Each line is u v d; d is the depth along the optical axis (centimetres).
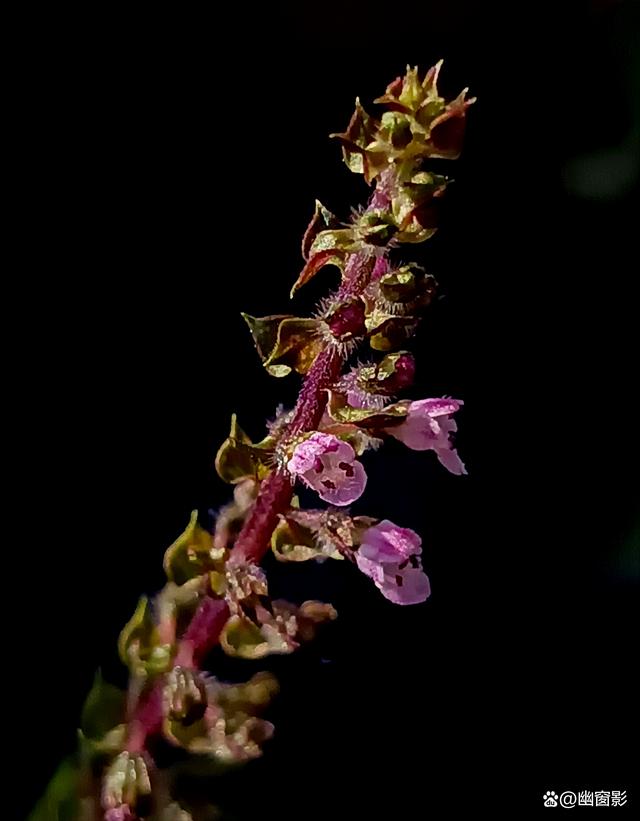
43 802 13
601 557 21
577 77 25
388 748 17
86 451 21
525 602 20
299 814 16
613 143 24
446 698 18
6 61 22
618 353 24
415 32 25
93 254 22
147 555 20
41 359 21
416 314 12
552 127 25
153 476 21
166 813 13
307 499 15
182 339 22
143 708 13
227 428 22
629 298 24
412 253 24
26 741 17
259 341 13
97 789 13
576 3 25
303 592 18
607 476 23
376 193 13
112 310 22
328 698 17
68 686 18
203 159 24
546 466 23
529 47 25
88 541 20
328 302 13
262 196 24
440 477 21
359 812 17
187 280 23
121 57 23
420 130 13
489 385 24
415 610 19
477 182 25
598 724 18
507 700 18
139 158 23
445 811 17
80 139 23
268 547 13
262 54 24
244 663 17
